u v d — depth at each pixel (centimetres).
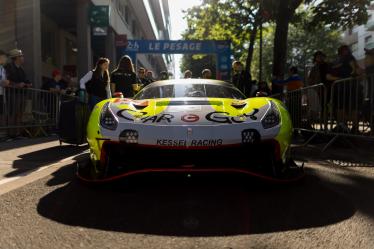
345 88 749
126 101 498
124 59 895
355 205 378
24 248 282
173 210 364
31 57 1443
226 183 459
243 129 423
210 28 2495
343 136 756
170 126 421
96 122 454
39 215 355
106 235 306
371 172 535
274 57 1523
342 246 280
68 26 2481
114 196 412
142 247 282
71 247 283
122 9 3002
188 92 575
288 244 285
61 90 1233
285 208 368
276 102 491
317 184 461
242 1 2256
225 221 335
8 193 432
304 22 1950
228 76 2506
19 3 1440
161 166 425
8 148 841
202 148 414
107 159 442
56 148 838
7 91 986
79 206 380
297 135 1120
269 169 445
